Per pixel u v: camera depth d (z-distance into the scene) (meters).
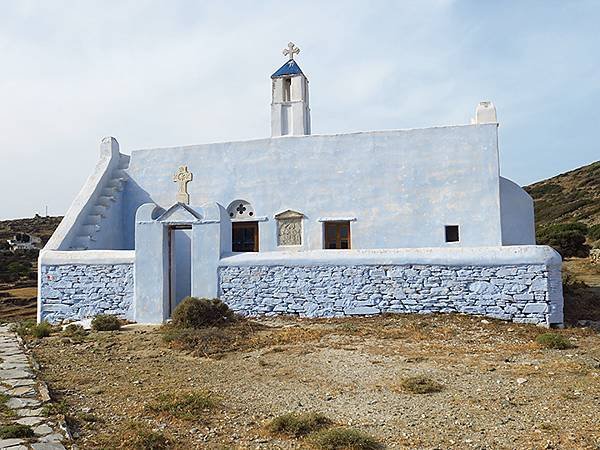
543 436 5.84
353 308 14.20
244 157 18.33
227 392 7.89
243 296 14.84
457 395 7.41
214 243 15.07
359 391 7.76
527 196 17.88
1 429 6.07
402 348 10.48
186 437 6.11
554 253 13.18
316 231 17.44
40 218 91.88
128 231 19.31
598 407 6.73
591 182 68.88
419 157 16.75
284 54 19.80
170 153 19.14
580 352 10.04
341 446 5.61
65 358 10.34
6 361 9.95
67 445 5.69
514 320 13.11
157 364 9.78
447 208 16.41
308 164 17.69
